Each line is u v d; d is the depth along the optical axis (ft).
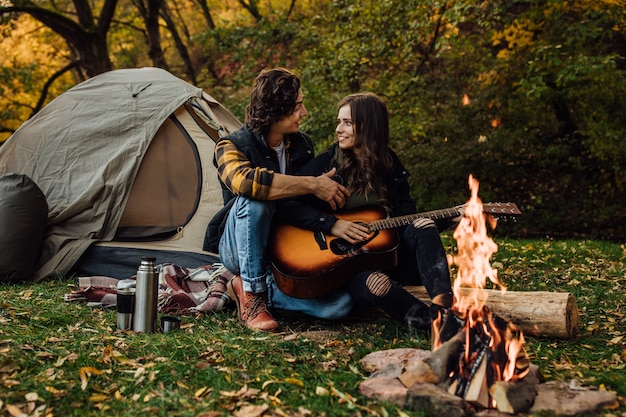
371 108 12.48
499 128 41.42
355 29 33.40
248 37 39.27
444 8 32.91
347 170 12.68
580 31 32.89
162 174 18.71
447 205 40.50
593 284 17.80
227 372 9.66
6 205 16.79
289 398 8.81
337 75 33.53
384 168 12.59
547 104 40.65
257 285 12.34
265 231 12.22
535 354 10.83
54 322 12.60
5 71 49.37
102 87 19.81
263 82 12.61
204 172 18.83
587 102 39.14
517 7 36.88
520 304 12.03
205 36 40.22
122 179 18.16
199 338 11.44
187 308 13.97
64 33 43.91
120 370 9.71
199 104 19.27
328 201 12.16
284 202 12.38
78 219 18.01
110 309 14.08
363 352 10.90
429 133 41.86
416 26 32.09
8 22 44.80
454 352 8.91
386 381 9.08
